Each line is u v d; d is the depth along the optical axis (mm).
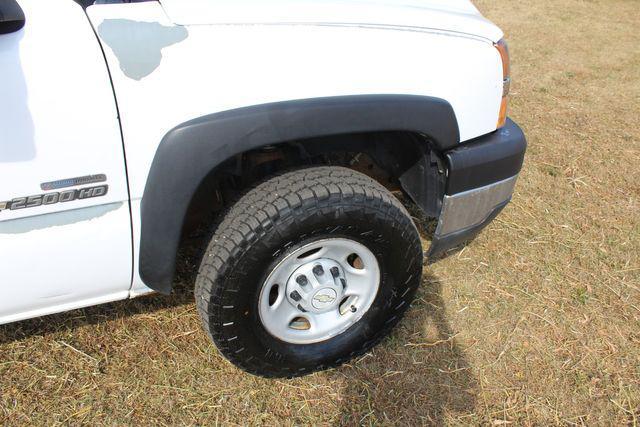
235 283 1777
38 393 2078
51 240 1562
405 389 2191
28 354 2209
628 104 4531
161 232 1679
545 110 4359
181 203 1649
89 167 1508
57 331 2303
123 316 2389
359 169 2568
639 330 2508
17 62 1393
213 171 1801
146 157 1562
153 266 1745
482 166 2070
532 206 3273
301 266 1942
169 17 1559
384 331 2248
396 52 1829
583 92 4680
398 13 1883
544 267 2830
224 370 2205
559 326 2502
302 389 2160
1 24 1361
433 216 2236
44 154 1446
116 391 2107
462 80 1942
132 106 1508
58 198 1513
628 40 5793
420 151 2121
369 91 1777
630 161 3766
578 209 3273
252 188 1878
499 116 2119
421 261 2115
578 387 2238
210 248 1798
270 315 1960
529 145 3877
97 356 2225
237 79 1610
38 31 1428
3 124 1389
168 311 2426
